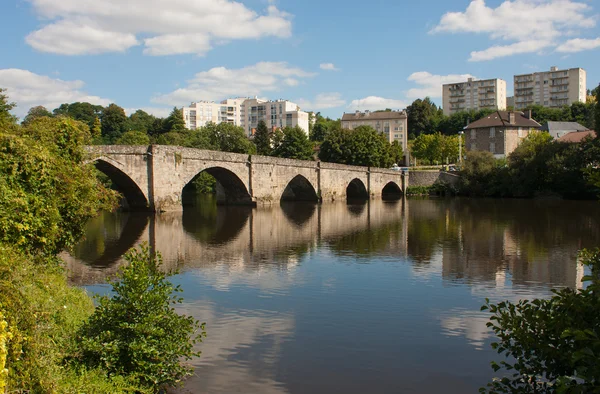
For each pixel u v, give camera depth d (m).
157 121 114.06
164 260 22.66
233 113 165.38
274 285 18.12
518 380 8.19
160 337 9.55
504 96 160.88
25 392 7.05
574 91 145.50
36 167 13.21
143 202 41.88
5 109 19.08
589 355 6.22
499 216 44.34
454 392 9.93
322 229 34.72
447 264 22.11
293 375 10.59
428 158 104.06
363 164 85.12
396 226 36.72
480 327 13.68
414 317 14.53
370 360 11.44
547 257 23.77
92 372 8.69
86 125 17.75
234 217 42.34
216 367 10.91
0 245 9.72
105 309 9.54
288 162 58.75
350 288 17.75
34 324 7.98
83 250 24.78
